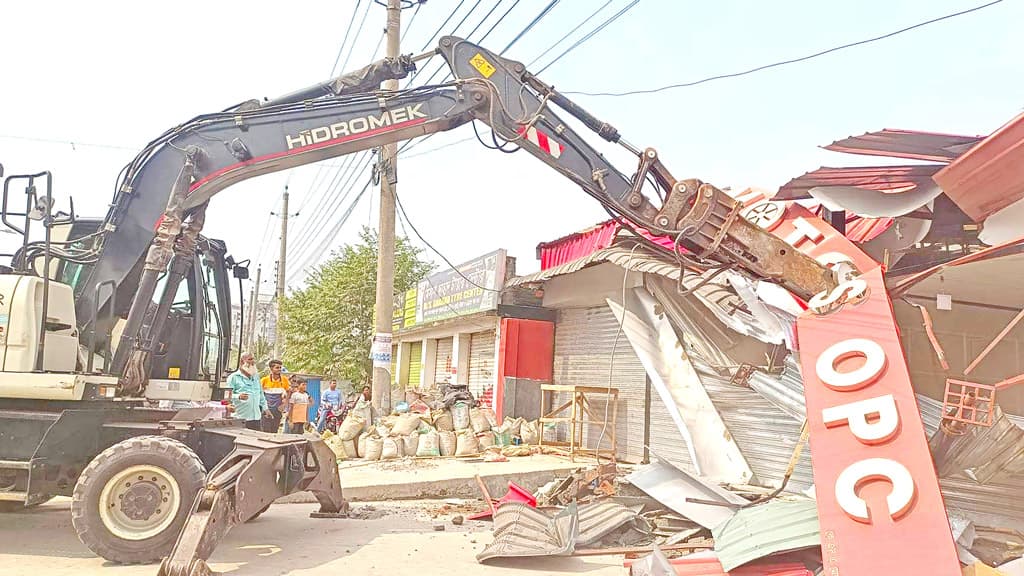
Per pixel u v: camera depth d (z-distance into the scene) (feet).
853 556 14.73
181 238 24.67
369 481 32.91
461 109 23.75
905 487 14.93
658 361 36.06
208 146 24.09
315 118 24.27
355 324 97.60
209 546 18.40
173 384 25.68
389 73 24.82
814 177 23.04
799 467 27.61
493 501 29.32
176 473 19.69
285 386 44.04
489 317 53.52
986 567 14.48
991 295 30.12
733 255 21.99
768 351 29.25
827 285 21.95
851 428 16.40
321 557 21.17
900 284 20.59
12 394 20.62
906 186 23.39
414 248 105.29
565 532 21.86
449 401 44.06
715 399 32.65
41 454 20.68
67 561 19.86
